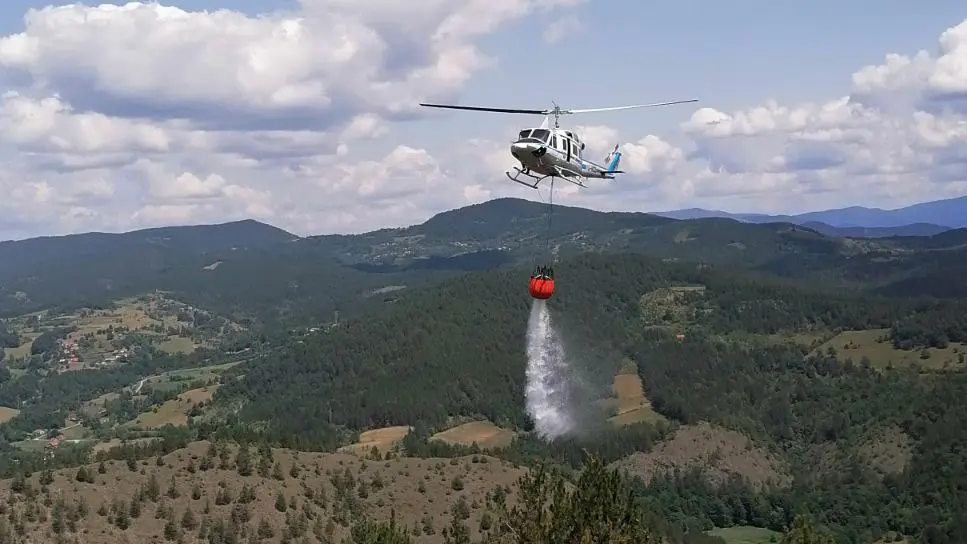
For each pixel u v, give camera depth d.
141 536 67.00
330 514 79.00
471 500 86.69
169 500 73.56
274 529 72.94
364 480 88.06
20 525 63.22
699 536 118.88
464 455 116.06
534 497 31.88
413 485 88.88
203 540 69.12
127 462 79.19
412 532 77.75
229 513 73.56
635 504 31.28
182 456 82.75
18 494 68.88
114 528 67.00
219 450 85.12
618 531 30.52
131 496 72.50
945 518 123.25
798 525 39.00
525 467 100.69
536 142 49.41
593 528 30.52
